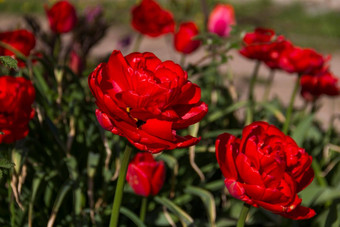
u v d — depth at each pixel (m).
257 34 1.16
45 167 1.07
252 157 0.82
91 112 1.07
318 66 1.12
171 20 1.31
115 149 1.09
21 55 1.02
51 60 1.10
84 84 1.25
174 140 0.78
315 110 1.36
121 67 0.79
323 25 5.82
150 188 0.97
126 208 1.07
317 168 1.11
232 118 1.29
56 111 1.12
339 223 1.01
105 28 1.29
